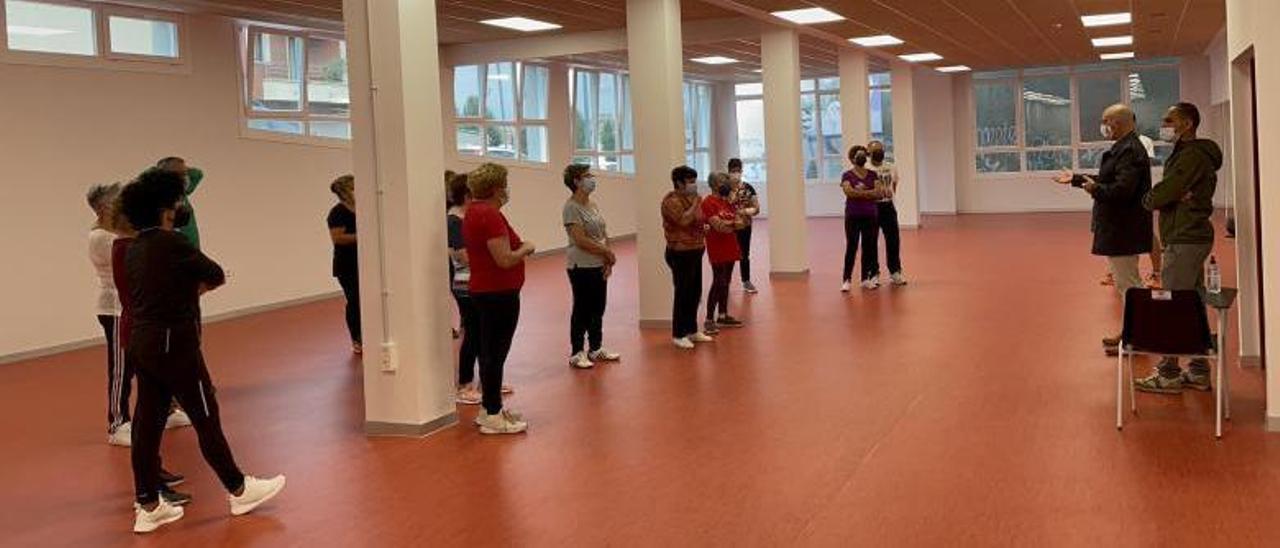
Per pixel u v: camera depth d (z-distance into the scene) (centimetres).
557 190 1919
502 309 592
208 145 1180
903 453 523
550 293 1284
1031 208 2434
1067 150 2411
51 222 1002
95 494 520
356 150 604
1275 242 525
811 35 1434
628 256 1738
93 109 1049
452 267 705
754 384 697
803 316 989
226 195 1198
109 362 618
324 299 1335
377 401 609
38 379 850
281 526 458
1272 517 412
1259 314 659
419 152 604
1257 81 523
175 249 450
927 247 1633
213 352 937
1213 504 430
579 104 2061
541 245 1872
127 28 1098
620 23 1347
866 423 585
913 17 1296
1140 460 494
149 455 459
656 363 788
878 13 1246
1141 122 2355
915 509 441
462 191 707
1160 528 407
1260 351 660
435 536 436
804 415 608
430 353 610
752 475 498
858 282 1234
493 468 531
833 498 460
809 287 1209
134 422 461
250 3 1116
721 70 2298
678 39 963
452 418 628
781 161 1309
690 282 845
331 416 666
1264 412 567
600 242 784
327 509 478
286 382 784
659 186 949
